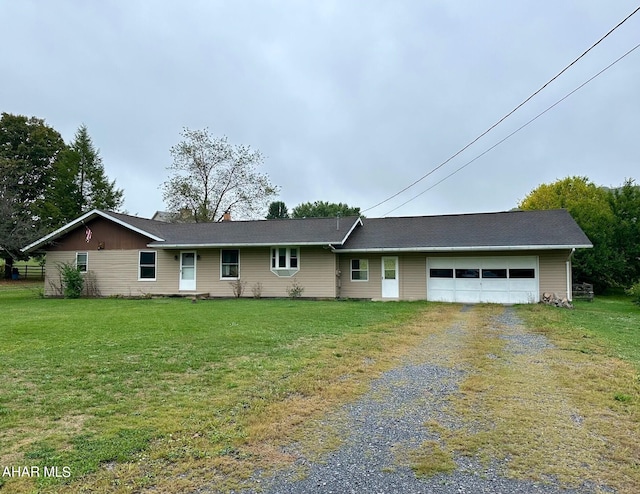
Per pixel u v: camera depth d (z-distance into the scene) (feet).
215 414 14.06
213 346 24.27
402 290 58.59
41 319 35.83
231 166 122.42
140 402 15.11
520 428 13.26
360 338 27.22
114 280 64.13
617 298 67.00
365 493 9.58
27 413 13.94
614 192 80.02
